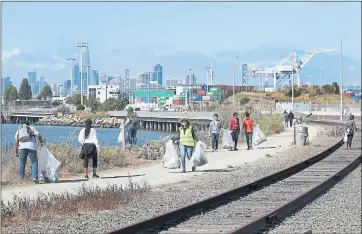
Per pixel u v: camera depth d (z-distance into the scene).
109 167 43.91
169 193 31.45
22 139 34.38
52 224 22.83
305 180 37.62
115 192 29.02
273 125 99.81
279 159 52.94
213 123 61.38
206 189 32.88
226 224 22.30
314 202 28.48
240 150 62.84
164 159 44.53
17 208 24.84
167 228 21.47
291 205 25.89
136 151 52.28
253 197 30.03
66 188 32.53
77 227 22.05
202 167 45.41
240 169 44.28
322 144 71.88
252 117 96.31
